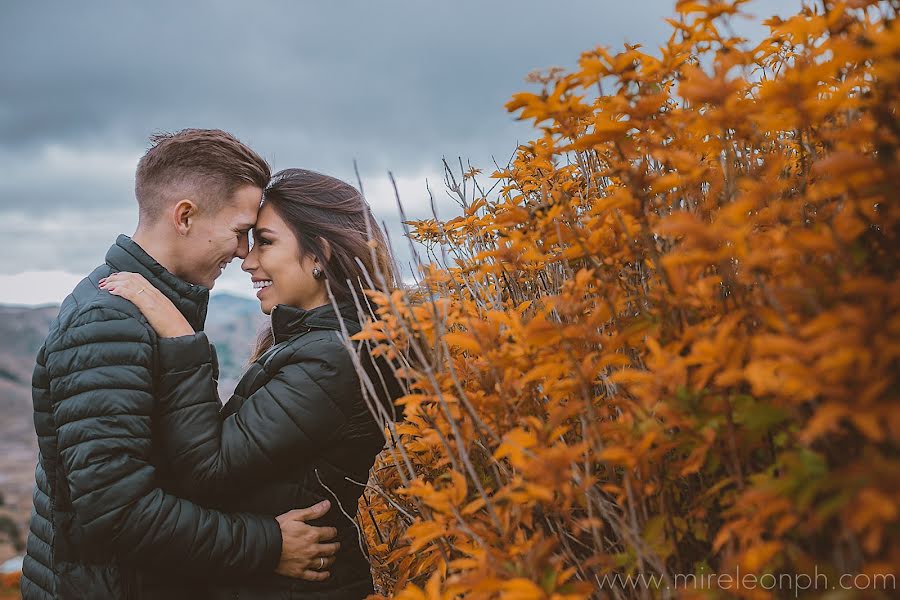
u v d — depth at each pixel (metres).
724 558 0.93
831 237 0.74
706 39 1.05
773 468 0.85
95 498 1.42
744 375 0.76
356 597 1.71
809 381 0.66
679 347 0.90
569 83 1.03
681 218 0.82
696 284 0.93
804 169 1.01
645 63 1.07
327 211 1.77
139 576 1.53
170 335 1.57
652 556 0.91
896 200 0.72
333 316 1.67
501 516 1.09
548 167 1.40
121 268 1.68
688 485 1.06
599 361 0.98
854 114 0.94
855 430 0.74
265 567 1.55
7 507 20.09
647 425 0.92
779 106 0.80
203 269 1.80
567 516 1.05
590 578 1.11
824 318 0.67
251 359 2.22
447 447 1.11
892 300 0.65
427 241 1.76
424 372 1.23
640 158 1.07
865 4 0.84
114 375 1.47
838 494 0.69
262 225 1.78
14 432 64.25
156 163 1.74
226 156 1.75
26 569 1.67
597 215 1.28
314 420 1.56
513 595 0.83
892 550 0.63
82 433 1.44
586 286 1.18
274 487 1.61
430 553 1.44
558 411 0.99
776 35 1.11
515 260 1.27
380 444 1.70
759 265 0.78
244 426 1.56
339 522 1.69
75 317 1.52
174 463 1.54
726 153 0.94
